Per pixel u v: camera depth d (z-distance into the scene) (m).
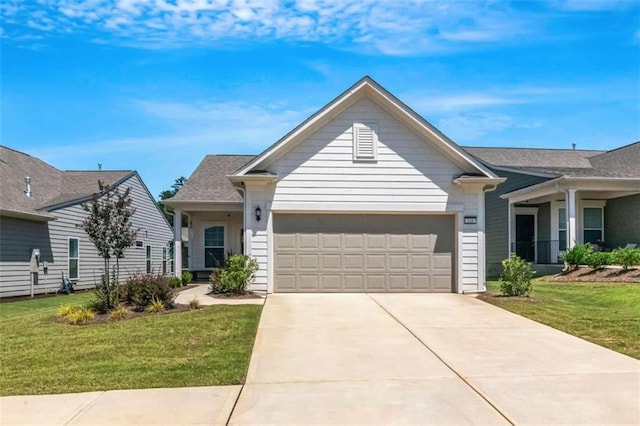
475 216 14.51
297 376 6.66
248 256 14.13
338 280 14.29
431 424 5.04
